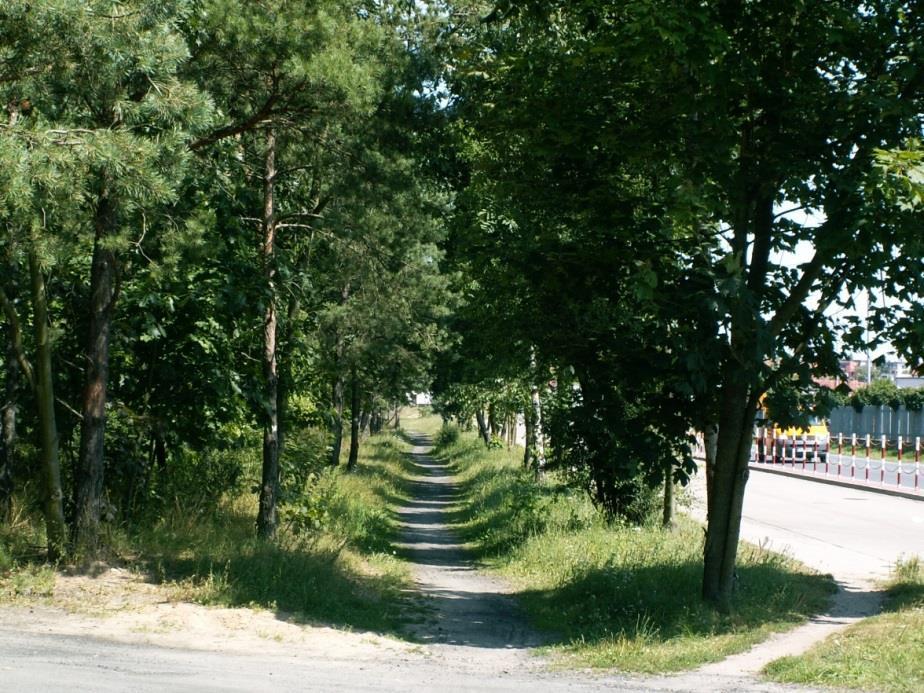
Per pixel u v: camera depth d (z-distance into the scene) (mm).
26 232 9516
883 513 25328
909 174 9211
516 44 13852
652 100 11281
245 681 7297
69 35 9227
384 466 43844
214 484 19328
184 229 11742
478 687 7621
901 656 8086
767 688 7508
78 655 7898
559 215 12883
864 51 10820
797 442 47375
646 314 11320
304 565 12453
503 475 33281
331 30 12203
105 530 11891
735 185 10570
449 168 16016
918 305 10742
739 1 10586
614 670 8602
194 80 12008
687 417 11305
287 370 18938
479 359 22266
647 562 13844
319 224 17031
